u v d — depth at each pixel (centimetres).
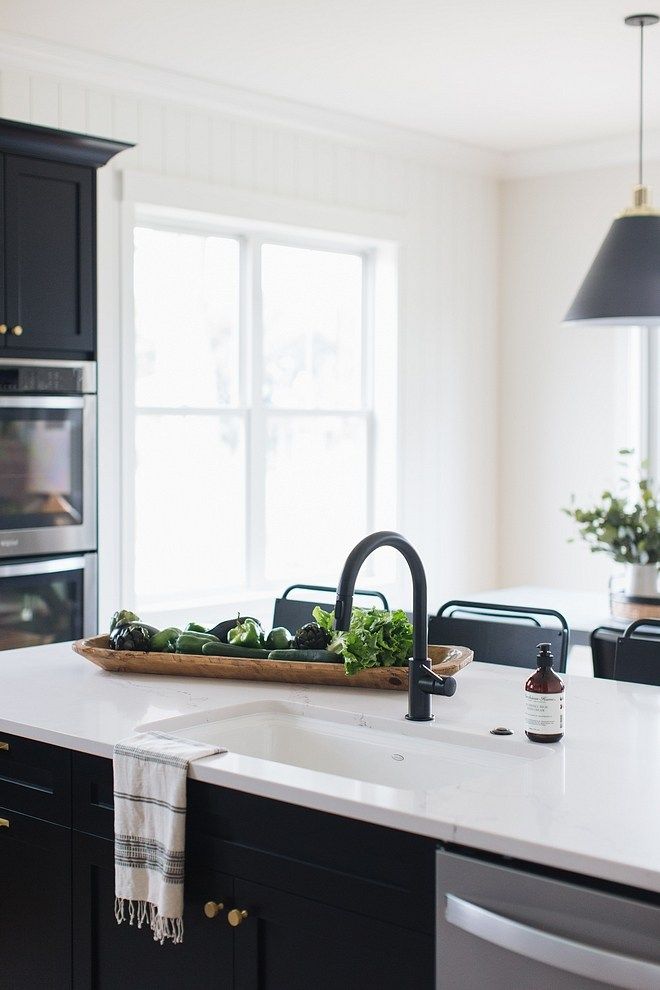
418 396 621
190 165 510
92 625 432
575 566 638
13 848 236
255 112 528
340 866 185
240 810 198
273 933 195
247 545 570
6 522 404
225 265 557
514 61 476
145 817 206
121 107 484
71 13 414
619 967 150
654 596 406
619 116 562
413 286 616
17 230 404
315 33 439
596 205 622
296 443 590
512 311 662
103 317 483
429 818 171
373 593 358
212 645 273
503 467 666
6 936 239
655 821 169
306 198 559
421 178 617
